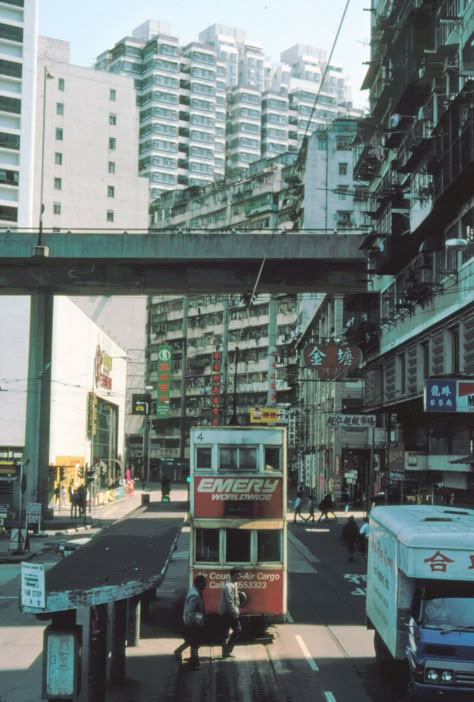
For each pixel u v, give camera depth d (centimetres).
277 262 4906
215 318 12644
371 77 5300
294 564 3331
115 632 1516
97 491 6919
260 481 1886
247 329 12006
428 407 2655
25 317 6512
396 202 4200
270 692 1442
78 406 6912
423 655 1250
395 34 4297
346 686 1481
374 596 1625
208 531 1870
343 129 9725
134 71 16825
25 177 10725
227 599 1722
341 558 3531
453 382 2658
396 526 1431
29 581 1109
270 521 1875
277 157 12469
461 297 3403
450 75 3644
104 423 8194
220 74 17800
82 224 11894
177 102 16650
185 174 16662
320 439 7588
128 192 12219
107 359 8169
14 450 6394
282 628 2028
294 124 18450
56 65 11919
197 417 12700
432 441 3853
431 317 3909
